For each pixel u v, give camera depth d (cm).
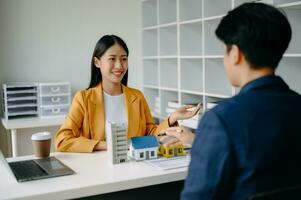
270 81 90
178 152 172
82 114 202
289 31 90
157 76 423
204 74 320
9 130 358
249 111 84
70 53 387
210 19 308
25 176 142
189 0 350
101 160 169
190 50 356
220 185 83
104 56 203
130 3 408
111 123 162
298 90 258
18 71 367
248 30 87
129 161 166
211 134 85
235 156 83
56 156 179
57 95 358
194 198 84
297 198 84
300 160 86
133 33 413
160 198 180
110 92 212
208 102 319
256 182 82
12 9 359
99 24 396
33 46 371
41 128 368
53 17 376
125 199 171
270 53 89
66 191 130
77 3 385
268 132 83
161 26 376
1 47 358
